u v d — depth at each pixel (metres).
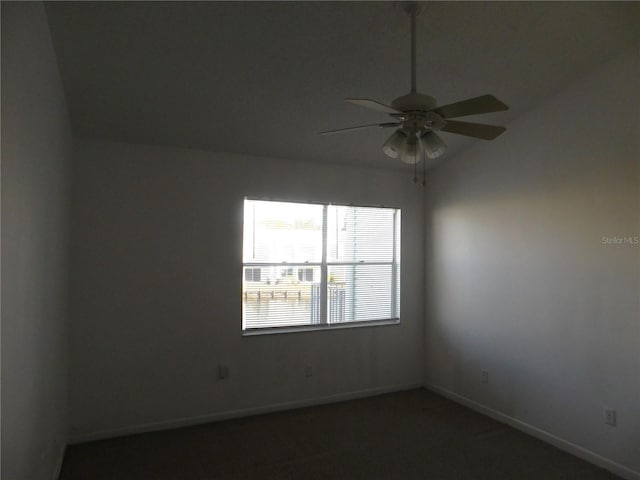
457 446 3.45
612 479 2.96
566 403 3.38
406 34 2.59
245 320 4.14
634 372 2.94
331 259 4.57
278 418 4.02
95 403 3.54
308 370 4.37
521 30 2.65
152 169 3.78
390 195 4.84
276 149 4.07
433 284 4.87
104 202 3.60
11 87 1.50
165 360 3.78
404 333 4.89
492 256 4.09
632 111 2.96
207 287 3.95
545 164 3.58
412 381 4.93
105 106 3.15
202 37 2.49
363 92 3.17
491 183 4.11
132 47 2.54
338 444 3.47
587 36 2.77
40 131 2.09
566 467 3.12
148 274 3.73
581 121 3.29
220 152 4.04
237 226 4.08
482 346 4.19
